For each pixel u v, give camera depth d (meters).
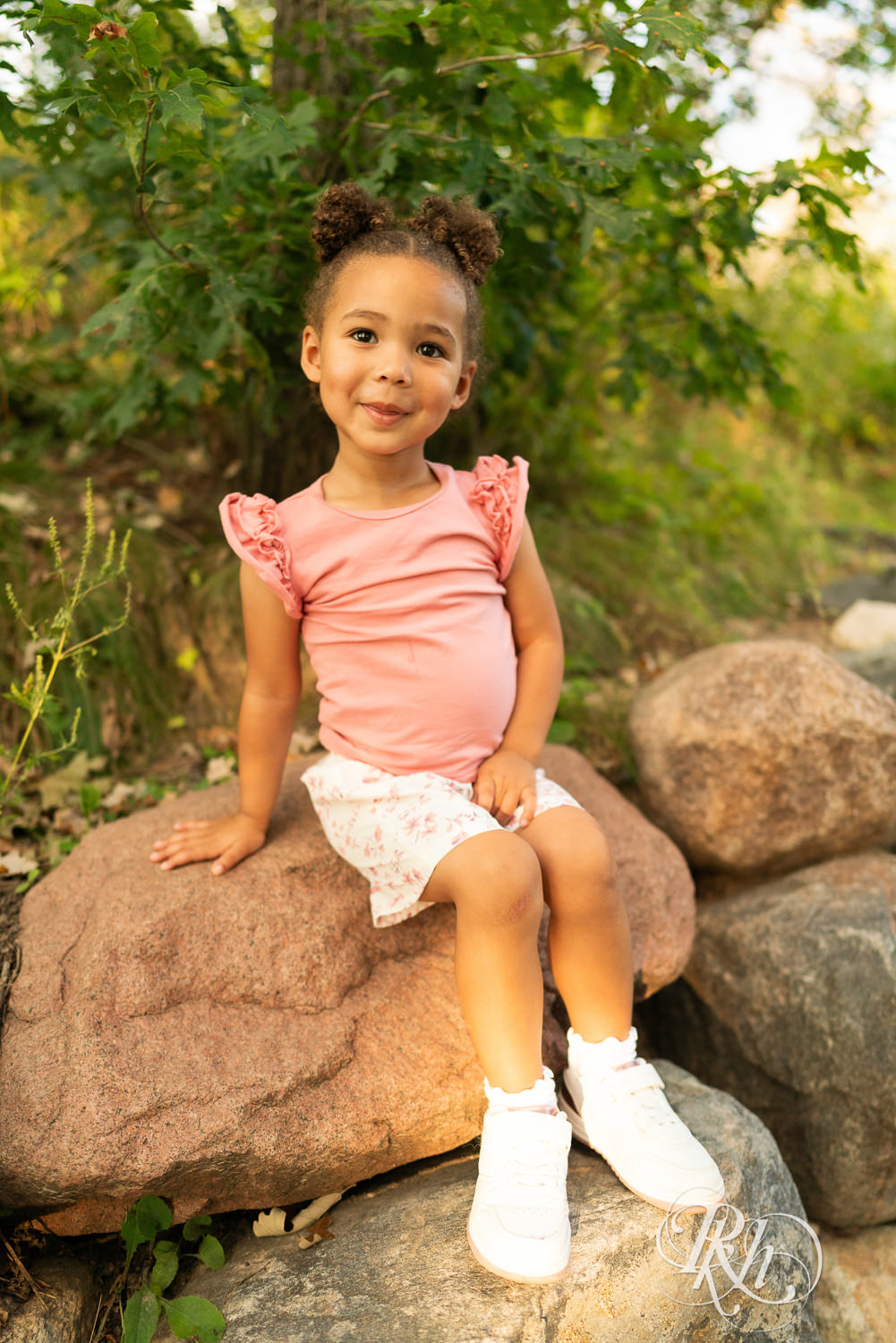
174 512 3.13
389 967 1.83
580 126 2.41
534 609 1.92
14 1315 1.47
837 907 2.14
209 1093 1.53
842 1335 1.82
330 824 1.83
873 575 4.34
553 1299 1.37
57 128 2.11
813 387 5.54
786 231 4.33
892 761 2.25
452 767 1.75
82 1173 1.43
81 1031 1.58
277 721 1.86
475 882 1.52
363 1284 1.43
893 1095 1.92
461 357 1.71
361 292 1.61
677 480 4.26
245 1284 1.49
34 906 1.89
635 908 1.99
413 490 1.80
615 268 3.30
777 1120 2.08
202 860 1.90
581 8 1.95
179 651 2.76
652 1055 2.32
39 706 1.93
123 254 2.69
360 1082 1.62
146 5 1.90
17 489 3.00
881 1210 1.98
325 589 1.75
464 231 1.73
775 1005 2.09
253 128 2.11
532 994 1.52
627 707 2.89
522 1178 1.42
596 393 3.56
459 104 2.06
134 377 2.65
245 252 2.29
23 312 3.58
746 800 2.27
